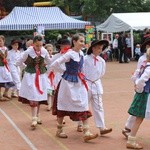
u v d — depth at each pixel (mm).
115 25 28234
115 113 9820
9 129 8484
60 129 7664
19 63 8594
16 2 40844
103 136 7668
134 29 27203
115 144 7117
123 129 7809
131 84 15609
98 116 7625
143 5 37469
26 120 9367
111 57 28984
